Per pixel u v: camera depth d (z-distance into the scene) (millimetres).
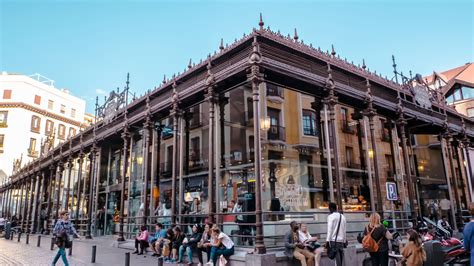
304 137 13719
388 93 17078
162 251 13297
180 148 15258
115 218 20984
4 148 53844
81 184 24781
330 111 13711
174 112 15531
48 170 32719
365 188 15094
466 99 36406
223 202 13117
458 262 9922
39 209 31531
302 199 13094
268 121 13172
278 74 12359
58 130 62406
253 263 9469
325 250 10070
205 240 11250
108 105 22172
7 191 45688
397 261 9898
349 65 15055
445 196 19531
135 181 18906
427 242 8570
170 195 16250
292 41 12953
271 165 12789
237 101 13547
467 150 21375
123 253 14734
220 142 13625
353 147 15383
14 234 30312
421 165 20172
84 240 20672
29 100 57938
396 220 14891
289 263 9812
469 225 6828
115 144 22672
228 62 12898
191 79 14945
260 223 10188
